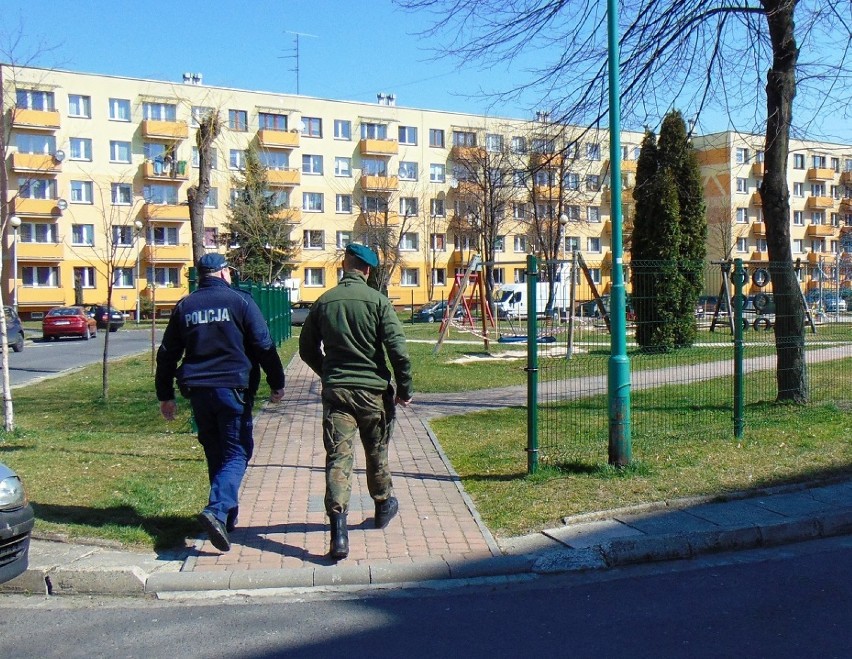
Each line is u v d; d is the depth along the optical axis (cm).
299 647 437
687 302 1120
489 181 4084
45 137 4706
